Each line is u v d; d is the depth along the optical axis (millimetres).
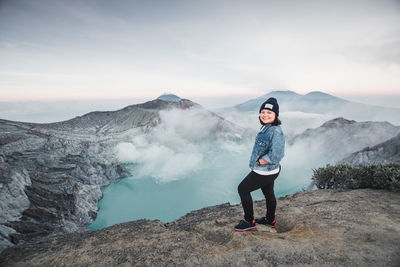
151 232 3785
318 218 3787
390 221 3350
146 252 3072
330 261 2461
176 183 59688
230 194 54719
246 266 2551
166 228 4148
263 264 2555
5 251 3381
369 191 5293
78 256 3113
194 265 2672
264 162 2957
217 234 3545
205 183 61531
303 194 5766
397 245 2646
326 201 4840
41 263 3018
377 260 2398
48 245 3518
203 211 5637
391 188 5098
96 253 3156
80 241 3584
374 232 3014
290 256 2635
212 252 2904
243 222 3455
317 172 6719
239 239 3158
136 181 52531
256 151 3082
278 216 4258
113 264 2857
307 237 3045
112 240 3547
